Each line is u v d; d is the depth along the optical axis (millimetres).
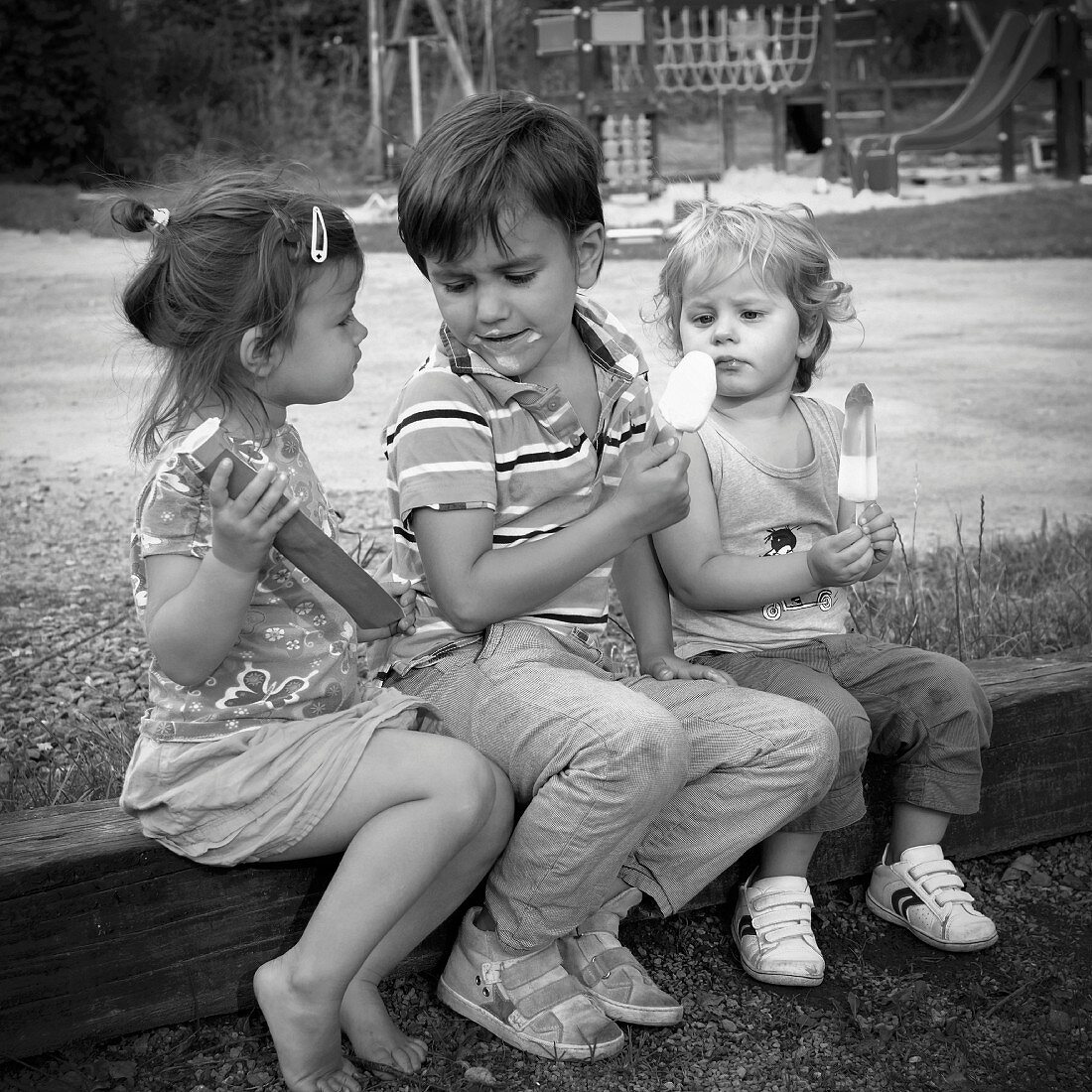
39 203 10609
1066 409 6609
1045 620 3699
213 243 1918
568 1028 2053
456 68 12914
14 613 4004
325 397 2027
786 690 2338
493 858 2037
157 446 1999
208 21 14297
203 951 2029
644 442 2299
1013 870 2688
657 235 9742
